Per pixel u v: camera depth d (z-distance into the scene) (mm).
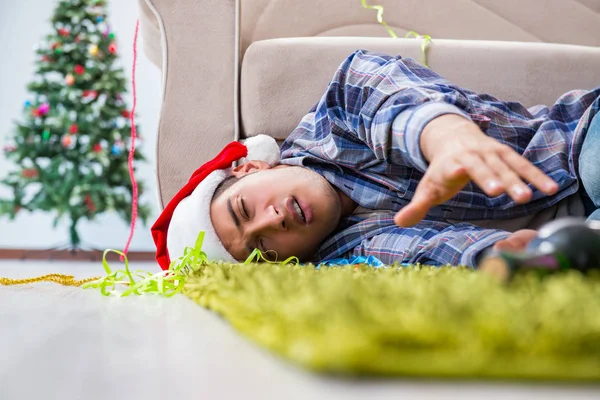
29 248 5098
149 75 5309
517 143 1332
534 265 524
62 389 341
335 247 1365
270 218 1229
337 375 332
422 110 911
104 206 4723
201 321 638
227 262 1248
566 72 1642
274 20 1997
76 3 4785
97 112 4770
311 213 1268
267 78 1557
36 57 5164
